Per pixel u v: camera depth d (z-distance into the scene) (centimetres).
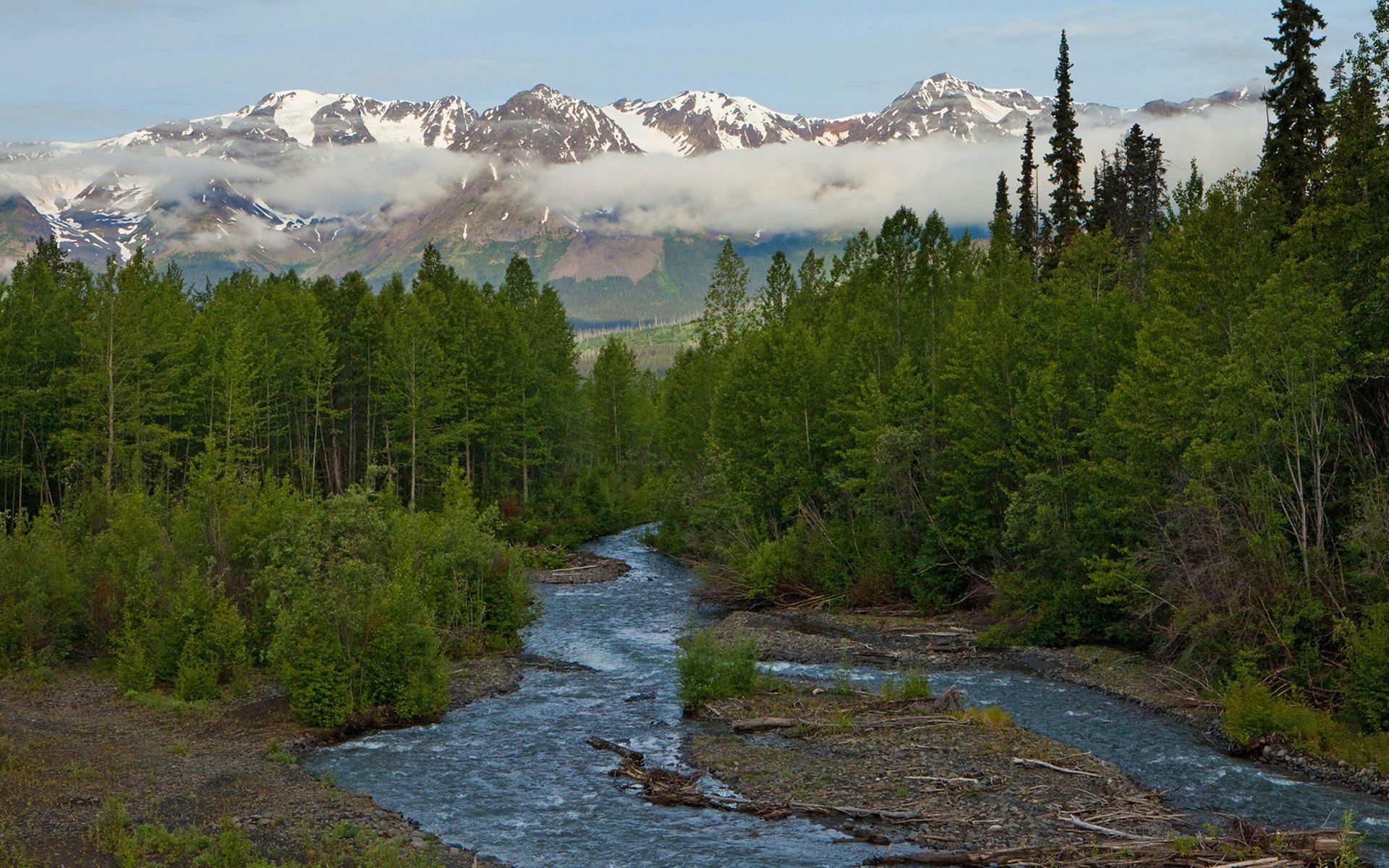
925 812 2477
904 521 5838
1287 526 3762
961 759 2888
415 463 8625
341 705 3297
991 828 2361
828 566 5956
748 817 2497
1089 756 2919
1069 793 2600
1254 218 4403
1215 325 4259
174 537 4638
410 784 2759
